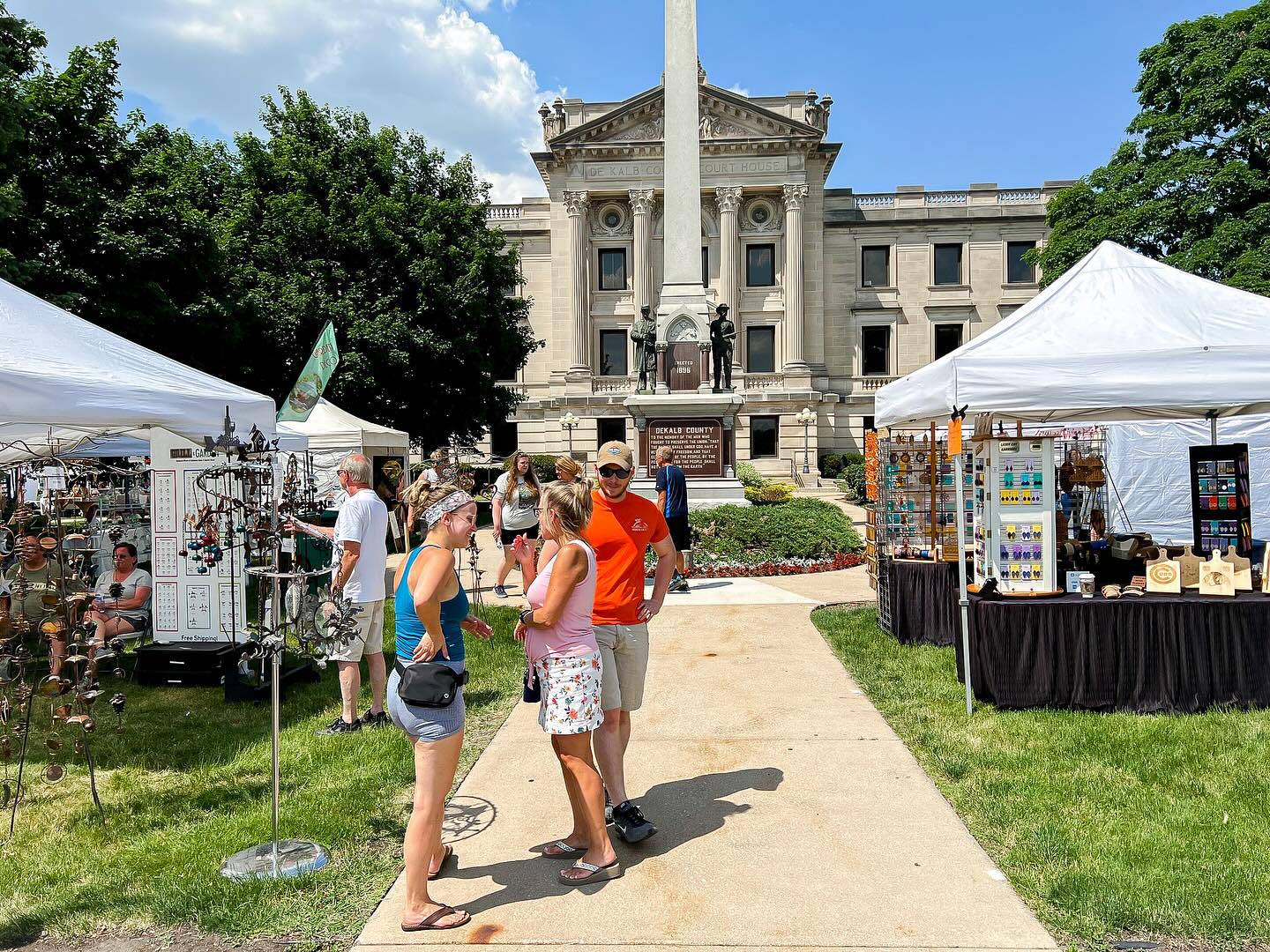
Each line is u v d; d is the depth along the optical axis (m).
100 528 7.34
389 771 5.02
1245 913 3.27
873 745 5.33
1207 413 8.15
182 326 16.73
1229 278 19.66
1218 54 20.95
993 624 5.95
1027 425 10.41
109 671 7.88
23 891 3.71
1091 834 3.98
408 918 3.29
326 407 16.73
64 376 4.75
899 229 44.09
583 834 3.88
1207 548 6.87
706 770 4.95
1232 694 5.80
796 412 41.12
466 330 25.33
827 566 13.34
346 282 23.61
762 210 43.25
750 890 3.55
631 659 4.22
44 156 15.10
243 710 6.54
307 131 25.06
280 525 4.68
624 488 4.23
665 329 16.59
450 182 27.81
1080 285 6.91
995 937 3.18
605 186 42.12
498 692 6.75
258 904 3.51
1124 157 23.69
